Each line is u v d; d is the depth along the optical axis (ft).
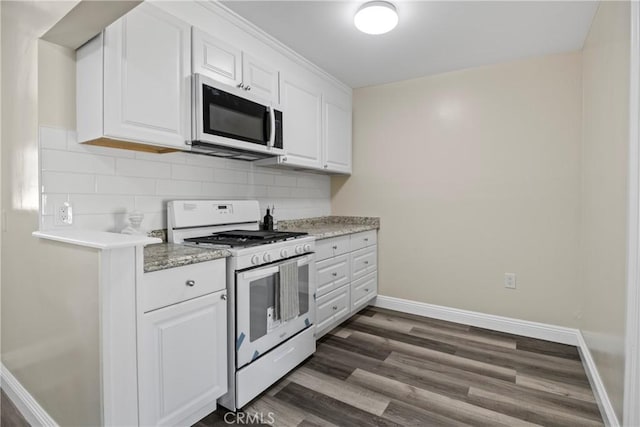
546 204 8.62
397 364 7.31
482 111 9.37
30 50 5.10
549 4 6.41
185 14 6.01
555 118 8.48
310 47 8.30
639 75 4.08
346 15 6.91
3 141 5.94
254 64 7.22
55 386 4.89
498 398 6.08
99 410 4.02
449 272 9.94
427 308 10.28
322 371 7.00
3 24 5.90
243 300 5.72
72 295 4.41
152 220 6.48
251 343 5.88
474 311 9.59
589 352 7.00
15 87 5.53
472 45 8.13
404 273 10.68
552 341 8.55
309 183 11.02
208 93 5.98
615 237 5.09
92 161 5.56
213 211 7.30
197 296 5.08
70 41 5.00
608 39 5.60
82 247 4.19
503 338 8.72
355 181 11.51
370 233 10.64
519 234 8.96
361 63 9.24
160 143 5.50
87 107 5.05
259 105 7.15
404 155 10.60
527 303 8.90
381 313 10.57
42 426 5.20
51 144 5.04
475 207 9.51
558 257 8.52
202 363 5.18
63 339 4.64
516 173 8.96
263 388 6.14
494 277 9.30
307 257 7.32
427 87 10.16
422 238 10.35
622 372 4.60
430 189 10.18
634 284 4.18
